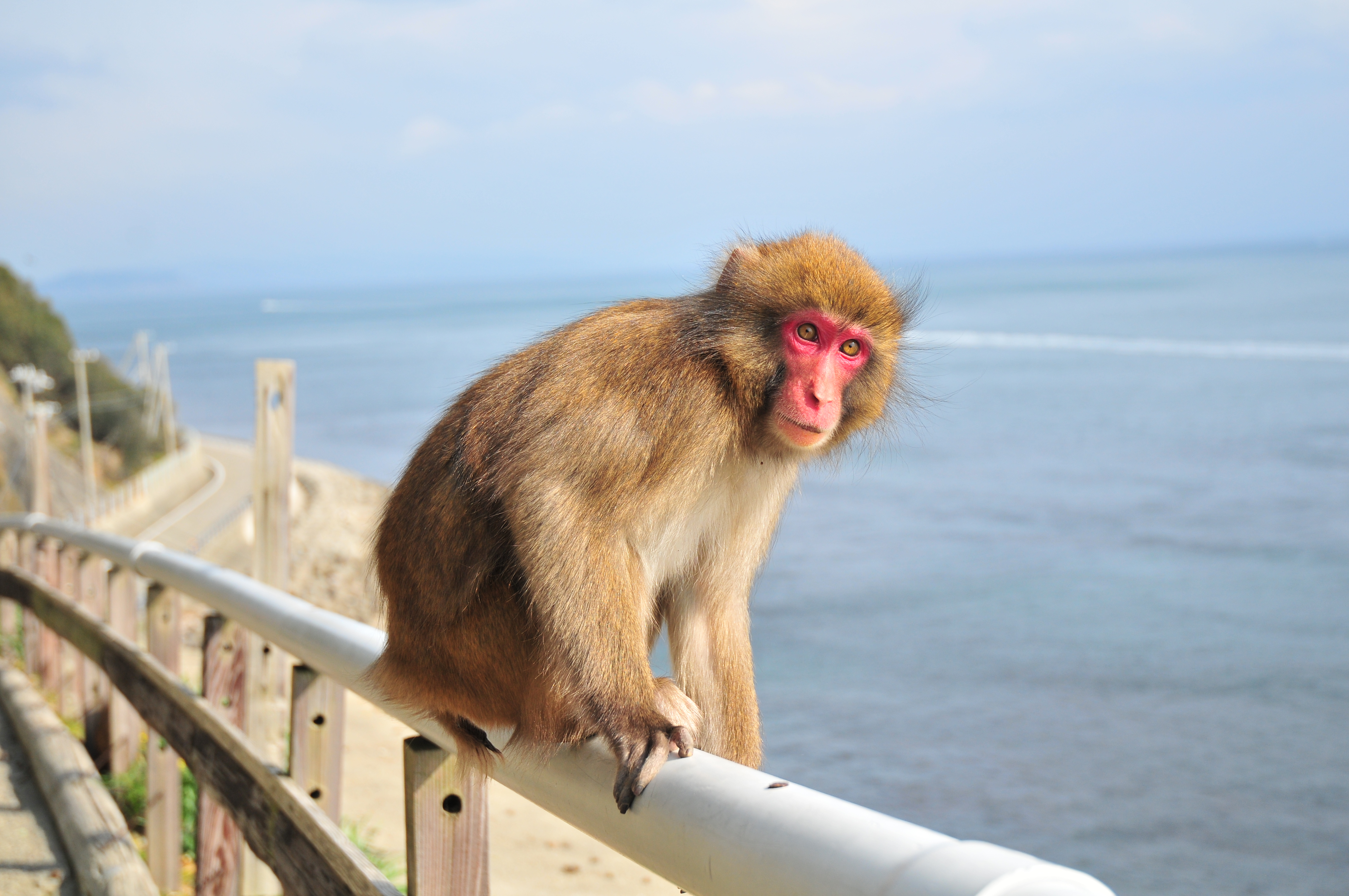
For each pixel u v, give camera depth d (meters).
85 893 4.16
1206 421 61.09
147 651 5.28
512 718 2.83
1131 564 33.41
